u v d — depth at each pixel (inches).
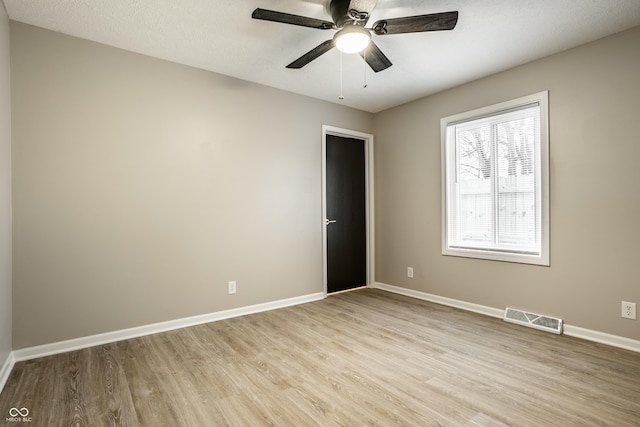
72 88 99.6
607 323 100.9
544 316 114.2
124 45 105.9
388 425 63.4
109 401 71.7
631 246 96.7
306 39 103.3
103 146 104.3
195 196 121.6
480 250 134.5
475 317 127.8
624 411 67.1
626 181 97.3
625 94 97.5
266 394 74.4
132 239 109.0
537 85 116.1
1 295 79.4
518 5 85.8
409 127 161.2
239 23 94.1
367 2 72.8
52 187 96.3
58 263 97.2
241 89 133.2
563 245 110.1
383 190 174.9
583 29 97.1
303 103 151.9
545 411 67.4
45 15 89.5
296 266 148.8
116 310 106.2
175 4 85.0
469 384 78.1
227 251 129.0
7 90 87.1
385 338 106.8
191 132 121.0
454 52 111.3
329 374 83.3
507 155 127.4
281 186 144.3
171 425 63.9
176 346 101.0
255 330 114.9
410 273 161.0
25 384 78.6
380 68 99.1
